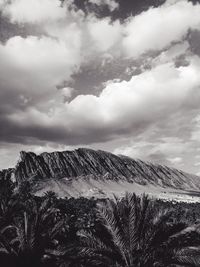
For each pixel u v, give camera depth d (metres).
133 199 14.15
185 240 13.35
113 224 13.70
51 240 20.53
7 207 24.53
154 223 13.83
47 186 199.88
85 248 13.80
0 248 19.66
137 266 13.09
